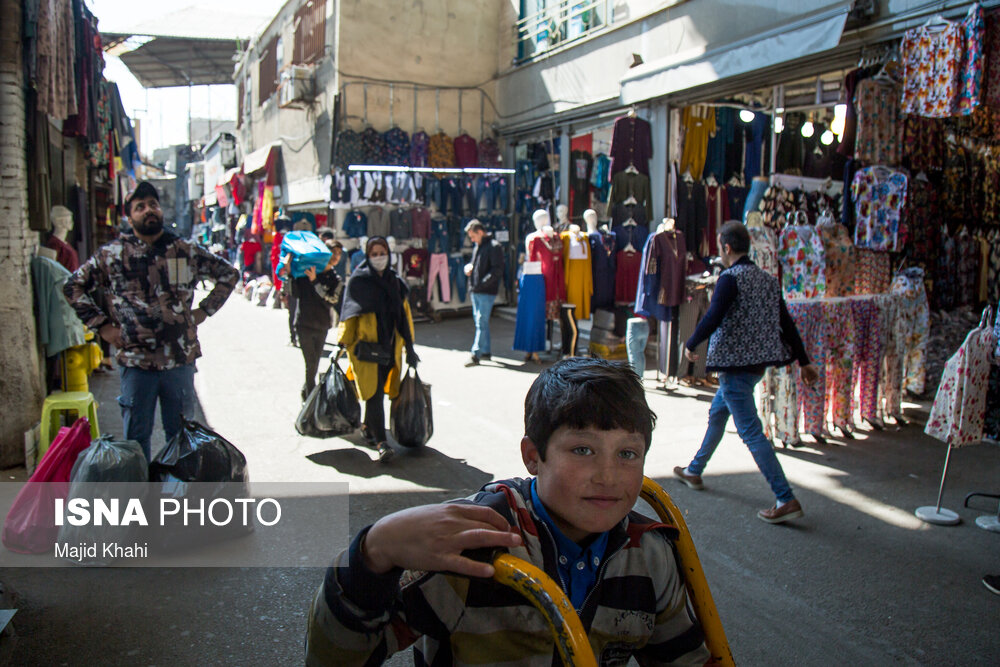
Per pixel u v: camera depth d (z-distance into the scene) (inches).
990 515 170.7
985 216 312.5
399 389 218.2
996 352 165.8
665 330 310.2
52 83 218.8
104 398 289.7
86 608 124.3
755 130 399.5
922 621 124.3
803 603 130.1
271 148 653.9
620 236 380.8
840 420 234.8
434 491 184.9
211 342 421.1
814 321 223.6
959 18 229.9
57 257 258.2
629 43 404.2
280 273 257.0
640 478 44.4
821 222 234.2
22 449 199.5
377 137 515.2
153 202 155.3
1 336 195.0
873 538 158.1
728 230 172.4
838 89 362.3
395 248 506.9
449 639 44.8
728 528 163.0
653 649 51.2
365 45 513.0
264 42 704.4
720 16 332.5
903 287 254.1
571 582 46.4
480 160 551.5
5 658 106.7
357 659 42.8
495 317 550.3
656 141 378.6
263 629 118.3
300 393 289.3
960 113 222.1
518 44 535.2
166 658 109.7
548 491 44.4
